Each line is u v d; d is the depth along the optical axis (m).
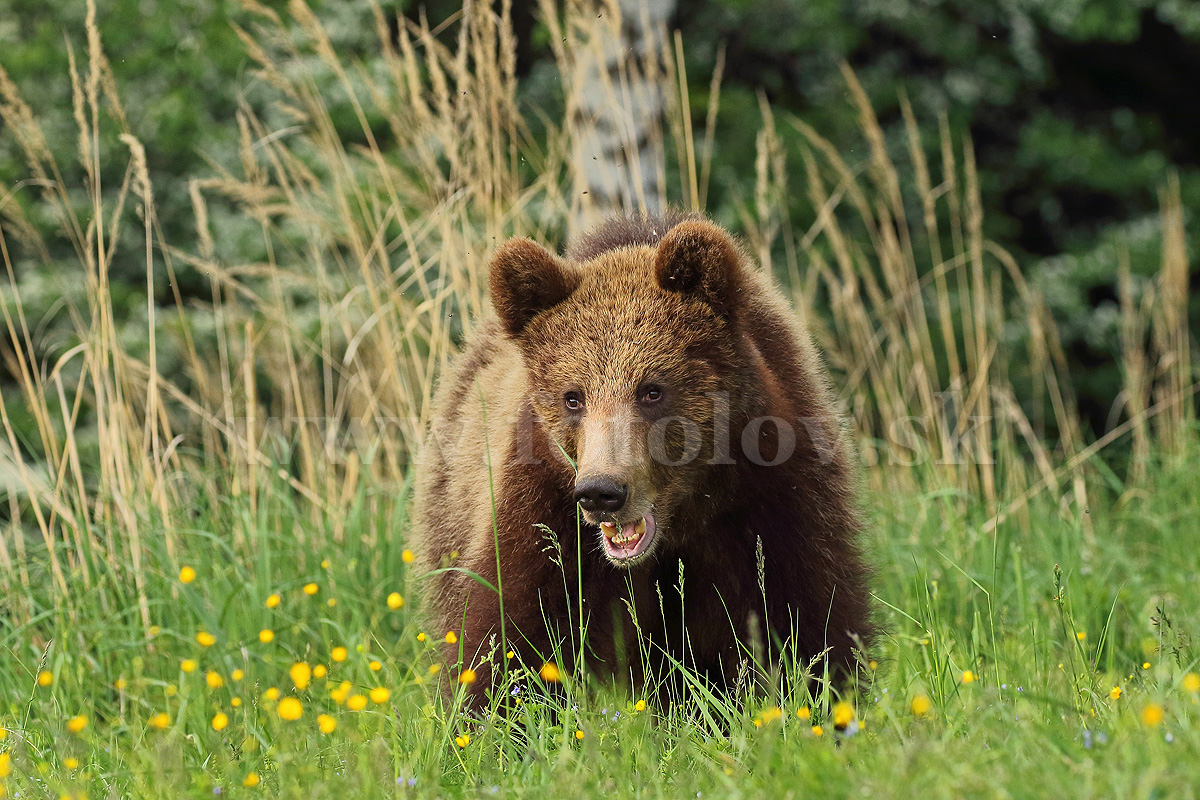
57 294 19.73
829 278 13.91
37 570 10.89
